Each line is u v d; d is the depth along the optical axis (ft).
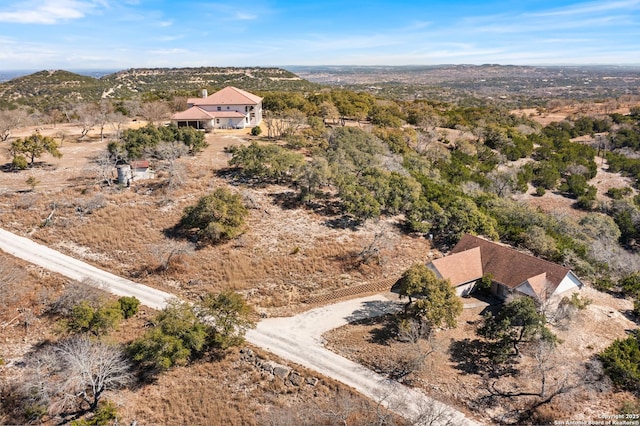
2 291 131.03
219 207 163.12
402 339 125.39
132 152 220.43
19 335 123.34
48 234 166.30
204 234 163.32
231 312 120.16
